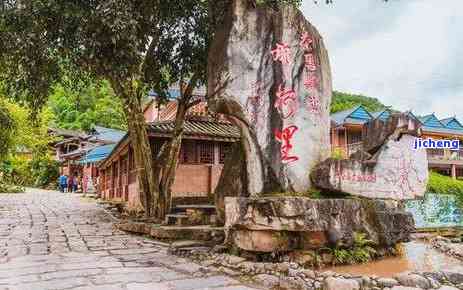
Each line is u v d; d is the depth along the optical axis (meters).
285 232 7.58
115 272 7.32
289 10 9.04
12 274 7.08
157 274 7.22
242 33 8.47
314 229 7.54
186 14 12.70
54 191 39.97
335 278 6.33
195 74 14.05
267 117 8.48
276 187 8.38
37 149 43.03
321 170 8.48
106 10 9.57
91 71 12.52
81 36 10.02
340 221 7.97
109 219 16.11
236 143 9.86
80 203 24.25
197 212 13.13
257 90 8.45
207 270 7.50
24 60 10.41
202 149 18.12
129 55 10.16
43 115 39.56
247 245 7.68
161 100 15.10
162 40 13.98
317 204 7.70
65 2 10.20
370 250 8.34
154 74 14.34
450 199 16.11
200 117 19.34
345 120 33.66
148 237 11.72
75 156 41.59
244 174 8.84
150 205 14.03
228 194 9.02
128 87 12.78
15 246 9.92
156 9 11.35
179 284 6.57
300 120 8.83
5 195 30.19
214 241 10.12
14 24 10.27
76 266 7.79
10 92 12.16
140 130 13.87
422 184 9.84
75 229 13.22
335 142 34.25
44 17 10.20
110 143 34.53
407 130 9.45
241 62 8.38
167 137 16.81
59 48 10.61
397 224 8.99
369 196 8.87
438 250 10.28
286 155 8.53
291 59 8.91
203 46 13.59
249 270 7.25
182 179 17.53
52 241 10.77
